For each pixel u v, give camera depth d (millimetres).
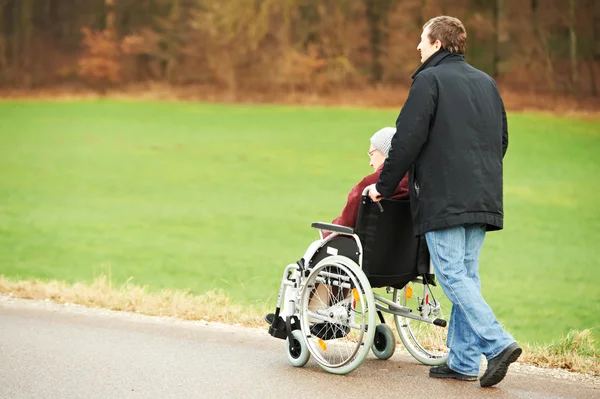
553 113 124312
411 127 13422
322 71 146375
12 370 14359
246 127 122688
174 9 156625
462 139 13570
